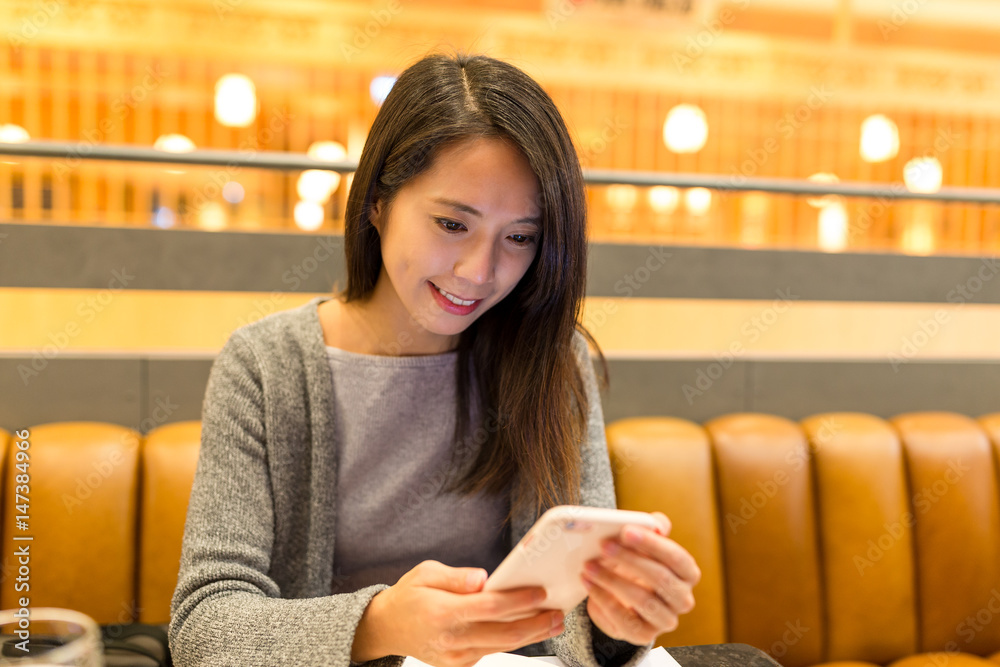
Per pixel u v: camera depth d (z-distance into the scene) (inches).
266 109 189.6
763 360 72.3
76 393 59.6
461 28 196.7
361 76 193.0
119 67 179.5
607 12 201.3
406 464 36.9
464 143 29.0
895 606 58.5
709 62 212.4
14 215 156.5
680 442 57.8
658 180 73.5
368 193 32.9
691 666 31.9
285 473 35.5
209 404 35.6
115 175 162.2
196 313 75.1
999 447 62.7
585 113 209.0
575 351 37.4
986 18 216.5
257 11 186.5
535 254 32.8
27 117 173.8
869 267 79.8
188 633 28.8
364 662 27.7
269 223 181.5
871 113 220.7
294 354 36.5
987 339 92.2
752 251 77.0
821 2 209.9
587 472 37.8
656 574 23.8
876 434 60.7
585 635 30.6
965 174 221.5
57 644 20.3
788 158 215.6
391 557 37.6
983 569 60.4
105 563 48.6
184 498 49.9
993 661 58.7
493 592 24.0
